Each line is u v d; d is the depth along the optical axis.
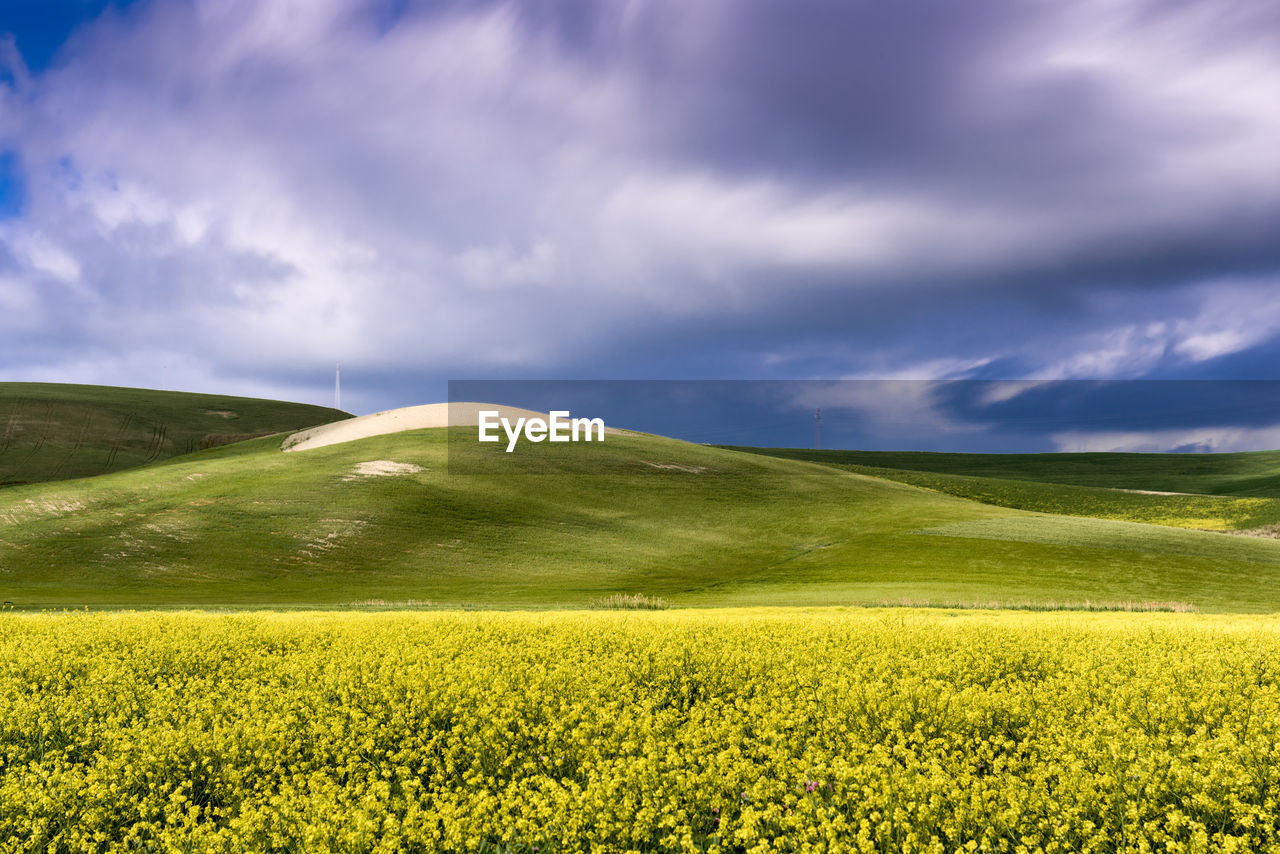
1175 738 7.04
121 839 6.12
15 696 9.73
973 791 5.84
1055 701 8.76
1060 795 5.91
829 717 8.10
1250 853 5.33
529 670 10.41
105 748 7.67
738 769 6.48
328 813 5.67
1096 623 17.75
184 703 9.01
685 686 10.04
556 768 7.18
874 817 5.54
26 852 5.82
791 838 5.36
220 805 6.63
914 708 8.31
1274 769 6.29
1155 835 5.40
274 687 9.75
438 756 7.47
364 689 9.59
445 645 13.15
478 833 5.50
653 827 5.61
